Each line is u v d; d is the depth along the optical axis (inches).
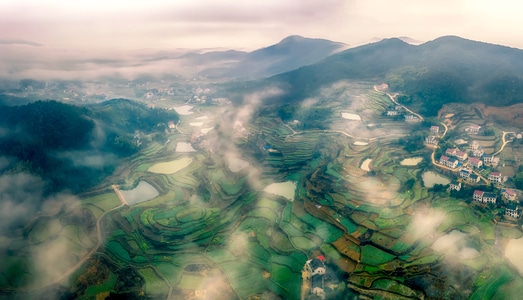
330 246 5629.9
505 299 4409.5
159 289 5068.9
